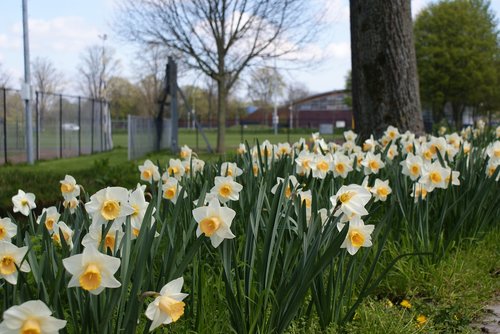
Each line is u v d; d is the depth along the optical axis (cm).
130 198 204
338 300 253
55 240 247
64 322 141
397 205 376
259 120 7794
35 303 138
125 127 5728
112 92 6094
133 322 175
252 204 242
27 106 1759
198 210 192
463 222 401
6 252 176
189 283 284
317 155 338
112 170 914
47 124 2227
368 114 760
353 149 507
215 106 6675
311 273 218
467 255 377
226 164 348
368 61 752
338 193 225
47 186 764
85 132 2531
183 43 2278
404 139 542
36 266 187
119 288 170
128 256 181
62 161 1920
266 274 228
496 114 4850
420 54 4066
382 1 737
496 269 389
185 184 304
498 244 413
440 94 3981
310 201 274
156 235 227
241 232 317
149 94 5397
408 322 271
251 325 221
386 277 336
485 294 334
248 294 229
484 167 403
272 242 228
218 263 296
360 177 380
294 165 382
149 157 1905
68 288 185
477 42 3884
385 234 259
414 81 752
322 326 250
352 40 782
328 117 7906
